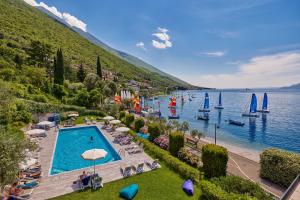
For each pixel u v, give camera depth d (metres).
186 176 14.23
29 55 68.94
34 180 13.34
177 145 17.80
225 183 11.36
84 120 35.94
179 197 11.70
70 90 57.50
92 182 12.77
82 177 12.89
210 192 10.57
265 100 62.06
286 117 56.03
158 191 12.37
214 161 13.67
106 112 44.06
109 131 28.30
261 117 57.22
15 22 110.56
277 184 13.67
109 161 18.72
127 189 11.80
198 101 118.19
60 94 52.38
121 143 22.02
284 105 85.25
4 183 9.42
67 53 120.69
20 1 168.62
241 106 89.06
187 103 105.81
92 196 11.73
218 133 38.84
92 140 25.66
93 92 48.44
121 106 48.22
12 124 25.69
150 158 17.89
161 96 164.38
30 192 11.82
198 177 13.55
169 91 199.25
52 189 12.48
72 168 17.20
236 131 40.69
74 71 80.25
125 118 33.12
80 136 27.55
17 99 31.11
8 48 61.16
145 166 16.22
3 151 9.45
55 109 37.81
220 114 64.62
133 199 11.45
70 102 46.97
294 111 66.62
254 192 10.53
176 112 69.19
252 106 57.72
